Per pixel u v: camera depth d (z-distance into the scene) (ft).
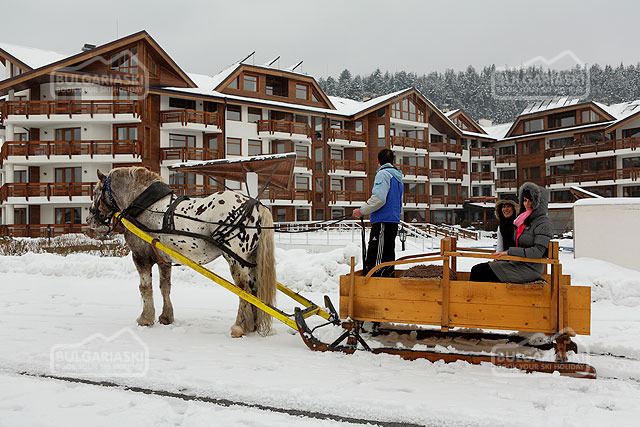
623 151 137.28
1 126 121.70
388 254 19.49
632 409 12.17
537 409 12.25
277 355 17.24
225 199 20.18
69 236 89.71
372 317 16.83
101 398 13.17
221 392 13.65
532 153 161.48
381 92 322.96
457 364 15.69
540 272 15.52
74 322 23.13
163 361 16.49
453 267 19.29
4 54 104.37
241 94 121.29
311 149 131.54
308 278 33.14
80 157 102.99
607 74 278.05
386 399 12.89
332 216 138.10
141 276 22.25
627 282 28.04
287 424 11.43
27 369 16.02
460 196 164.14
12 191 105.29
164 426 11.48
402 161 152.05
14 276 41.91
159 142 109.29
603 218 35.01
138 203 21.52
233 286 19.39
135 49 102.89
